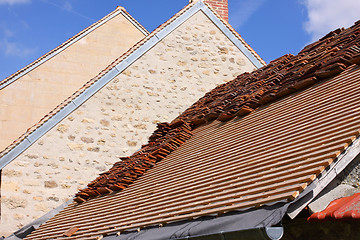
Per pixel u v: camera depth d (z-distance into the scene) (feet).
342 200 14.66
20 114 50.90
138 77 40.98
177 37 43.14
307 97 22.82
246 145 21.68
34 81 52.65
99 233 22.77
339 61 23.31
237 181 17.93
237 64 43.98
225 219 15.21
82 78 54.44
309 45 32.65
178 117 39.09
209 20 44.57
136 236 19.21
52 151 36.76
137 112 40.16
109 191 30.27
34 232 32.42
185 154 27.76
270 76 31.07
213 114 31.30
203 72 42.86
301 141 17.70
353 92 19.39
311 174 14.29
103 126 38.86
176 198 20.65
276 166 16.92
